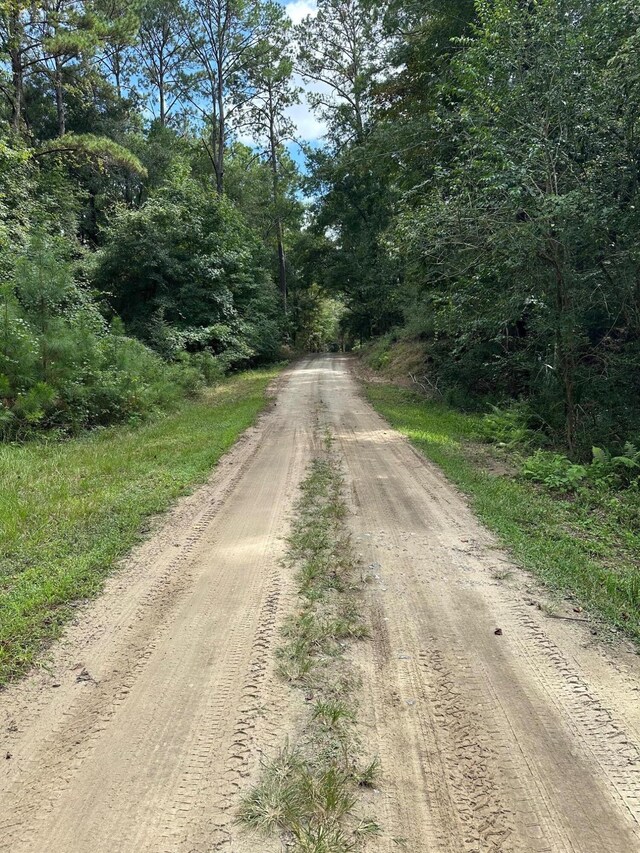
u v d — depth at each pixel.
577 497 6.66
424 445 9.27
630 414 9.07
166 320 21.25
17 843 1.90
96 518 5.29
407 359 21.88
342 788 2.14
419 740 2.43
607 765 2.29
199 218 23.05
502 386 14.08
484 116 9.18
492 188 8.38
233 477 7.25
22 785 2.17
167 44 35.31
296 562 4.40
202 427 10.84
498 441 10.04
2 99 23.67
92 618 3.54
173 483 6.67
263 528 5.22
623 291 8.64
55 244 12.91
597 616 3.60
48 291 10.20
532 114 8.64
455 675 2.93
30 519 5.16
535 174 8.42
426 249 10.93
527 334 12.11
